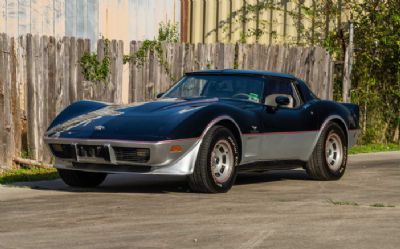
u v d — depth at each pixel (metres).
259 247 6.80
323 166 12.05
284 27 20.52
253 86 11.45
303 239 7.14
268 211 8.73
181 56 15.40
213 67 15.98
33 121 13.12
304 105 11.98
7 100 12.71
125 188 11.04
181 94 11.64
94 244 6.91
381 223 7.97
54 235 7.32
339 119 12.48
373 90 19.52
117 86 14.28
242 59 16.48
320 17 20.39
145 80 14.77
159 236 7.26
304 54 17.86
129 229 7.61
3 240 7.10
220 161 10.41
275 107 11.38
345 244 6.93
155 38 18.44
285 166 11.68
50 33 15.83
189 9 20.59
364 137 19.11
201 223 7.94
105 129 10.14
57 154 10.56
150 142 9.77
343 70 18.61
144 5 18.05
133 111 10.49
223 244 6.92
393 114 19.50
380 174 13.09
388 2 19.61
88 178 11.05
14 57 12.81
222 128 10.34
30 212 8.62
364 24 19.73
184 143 9.92
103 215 8.42
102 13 16.91
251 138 10.84
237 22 20.52
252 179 12.46
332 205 9.22
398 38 19.22
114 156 10.02
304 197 10.04
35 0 15.52
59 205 9.15
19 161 12.84
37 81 13.13
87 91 13.84
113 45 14.20
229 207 9.03
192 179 10.19
